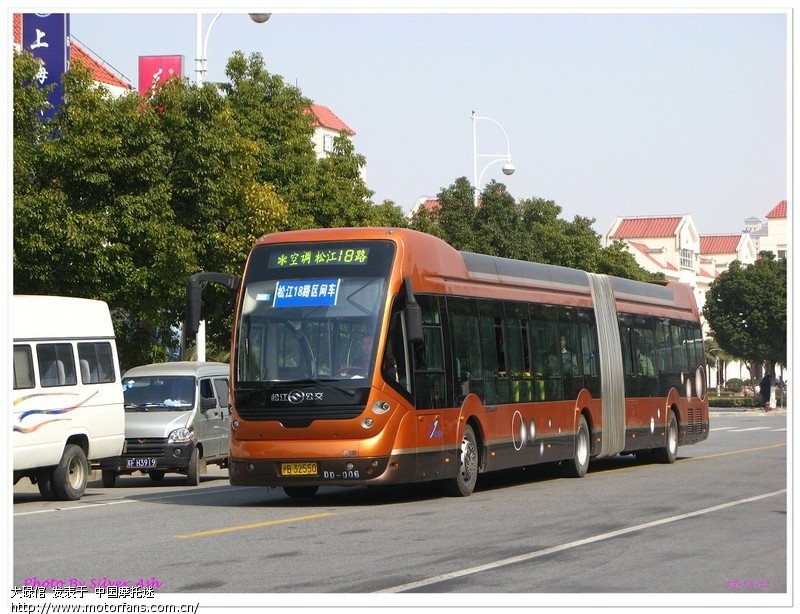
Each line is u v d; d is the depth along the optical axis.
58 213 25.17
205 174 27.80
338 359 17.14
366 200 41.06
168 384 25.89
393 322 17.42
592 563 11.55
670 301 30.67
